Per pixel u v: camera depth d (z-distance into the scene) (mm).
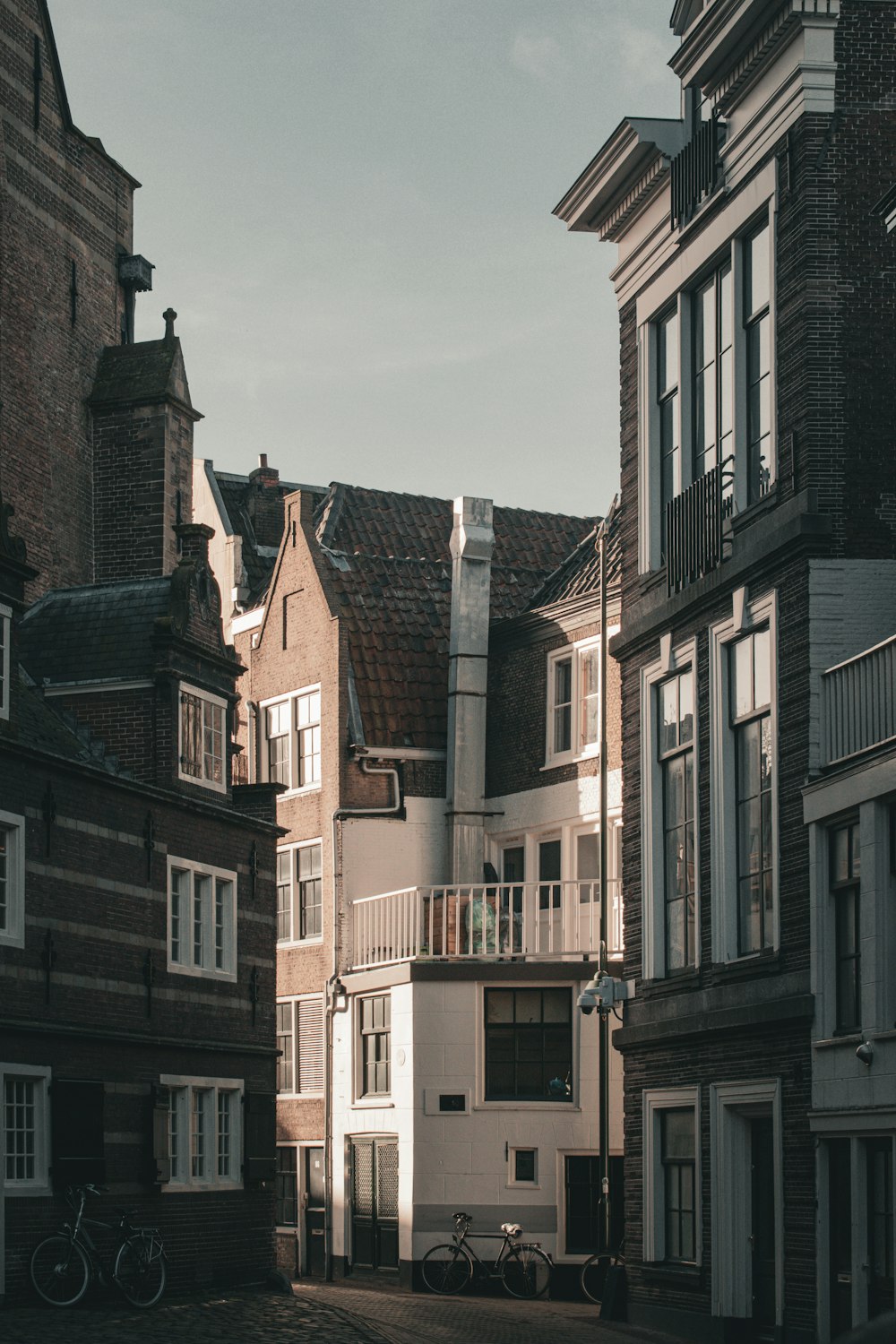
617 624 34719
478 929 33812
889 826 19156
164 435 34469
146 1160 26125
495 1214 32031
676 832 24922
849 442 21344
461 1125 32438
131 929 26312
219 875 28906
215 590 30000
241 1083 29031
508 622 37625
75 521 34000
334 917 37031
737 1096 22344
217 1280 27875
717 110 23906
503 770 37469
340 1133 35562
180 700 28406
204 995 28156
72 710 28562
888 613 21062
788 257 22031
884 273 21656
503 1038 32719
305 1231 37031
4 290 32219
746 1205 22547
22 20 33094
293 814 39000
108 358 35188
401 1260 32656
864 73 21844
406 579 40219
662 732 25438
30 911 24016
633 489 26531
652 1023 24719
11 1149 23391
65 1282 23719
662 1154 24891
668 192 25531
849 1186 19672
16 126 32812
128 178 36844
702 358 24766
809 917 20719
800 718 21109
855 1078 19469
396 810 37656
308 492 40500
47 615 29766
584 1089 32062
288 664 39875
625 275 26984
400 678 38562
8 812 23703
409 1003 33188
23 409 32562
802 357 21562
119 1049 25766
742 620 22609
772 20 22188
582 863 35250
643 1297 24828
